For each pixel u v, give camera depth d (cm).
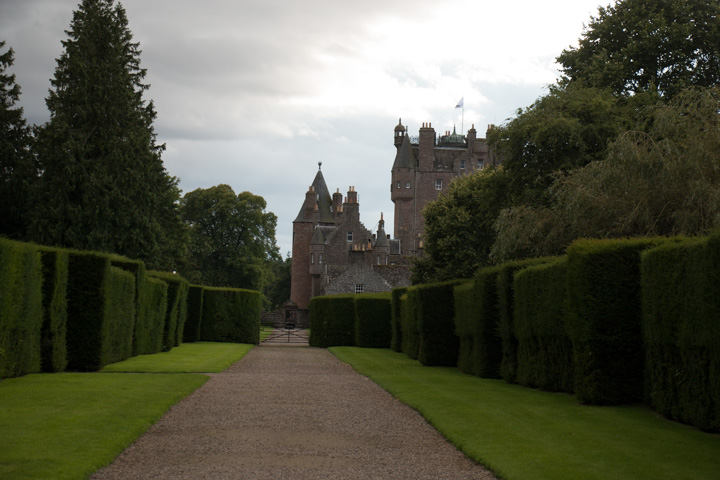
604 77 3588
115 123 4569
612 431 1091
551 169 3133
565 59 4050
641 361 1399
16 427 1015
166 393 1493
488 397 1544
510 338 1947
